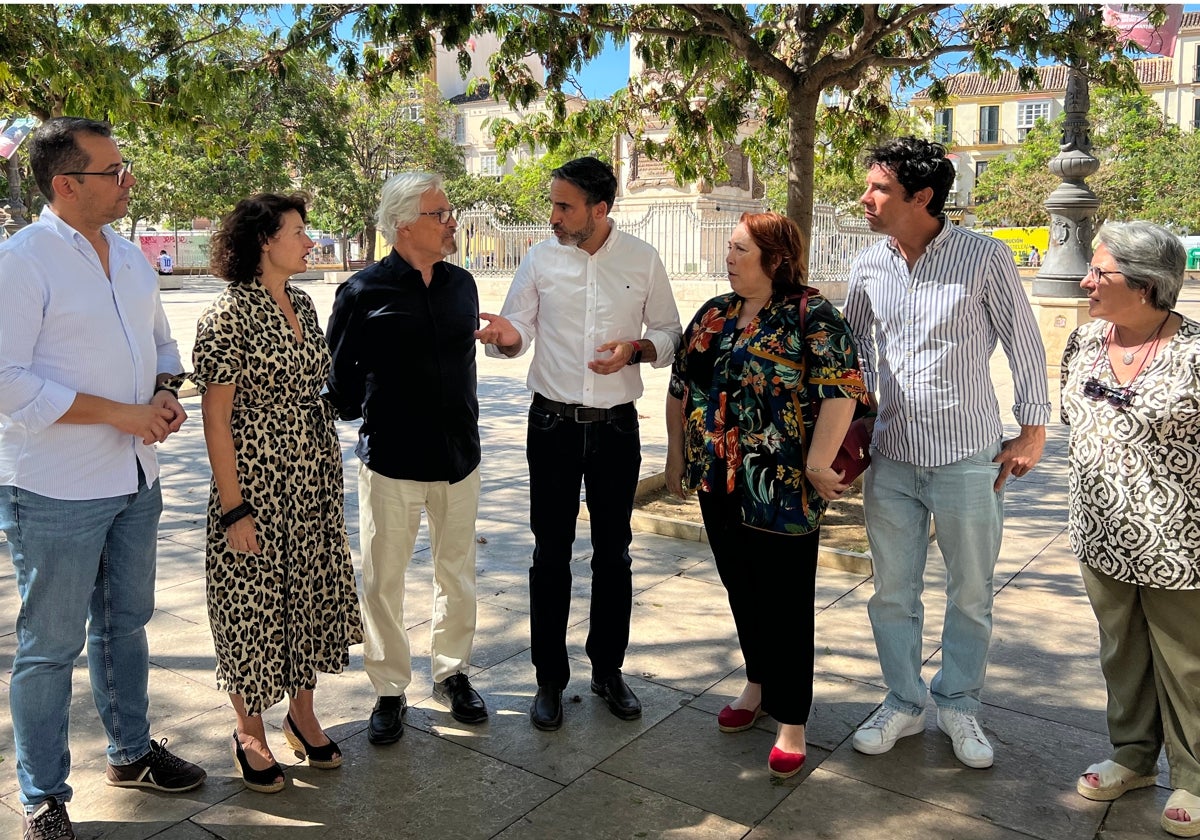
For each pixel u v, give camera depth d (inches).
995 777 127.1
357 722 141.6
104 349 109.7
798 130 247.8
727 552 131.6
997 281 123.3
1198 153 1694.1
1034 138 1892.2
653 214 851.4
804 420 123.2
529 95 268.7
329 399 133.6
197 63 276.1
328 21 253.0
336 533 126.6
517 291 143.5
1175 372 110.6
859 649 166.1
